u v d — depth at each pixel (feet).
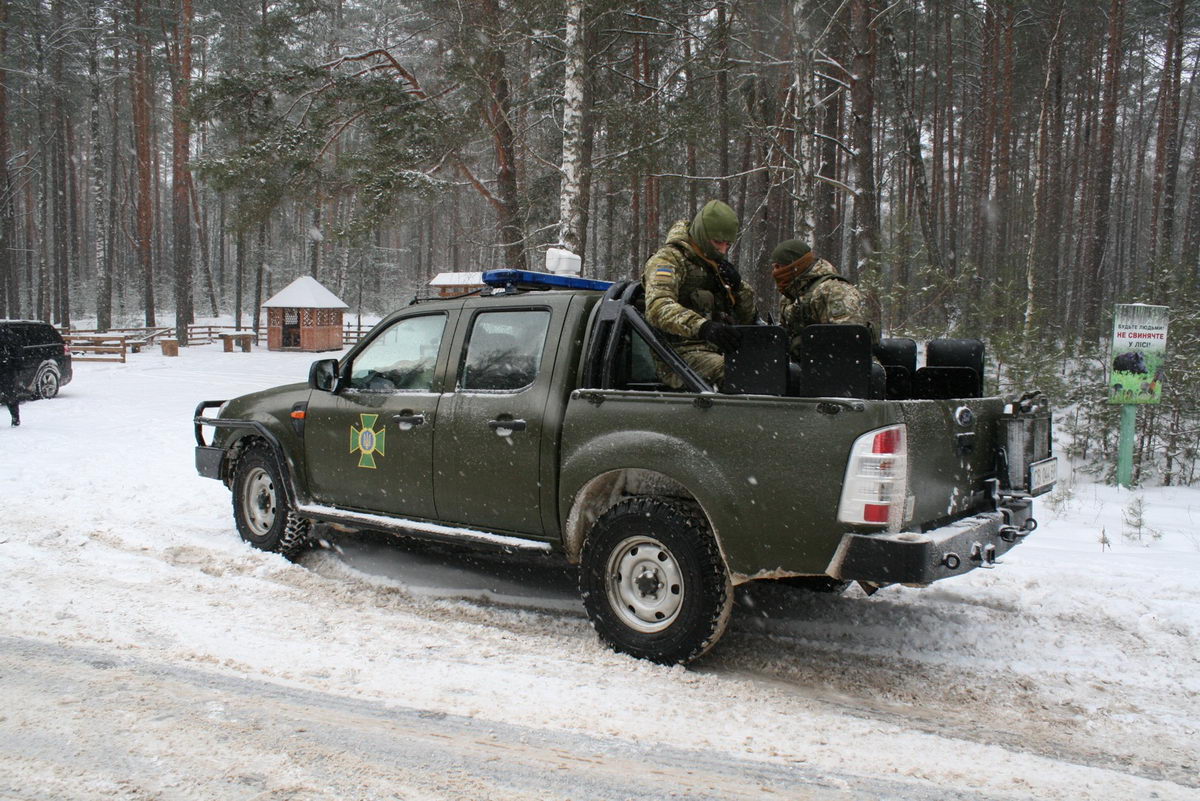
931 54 106.73
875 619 15.74
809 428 11.78
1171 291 34.40
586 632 15.02
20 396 49.14
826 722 11.39
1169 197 70.79
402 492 16.72
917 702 12.33
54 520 22.24
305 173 49.85
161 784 9.11
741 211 86.48
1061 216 101.76
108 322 117.19
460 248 184.55
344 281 177.27
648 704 11.74
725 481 12.42
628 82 57.00
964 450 13.19
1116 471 31.48
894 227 40.42
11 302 137.80
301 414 18.74
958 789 9.63
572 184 44.47
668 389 15.38
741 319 16.40
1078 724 11.66
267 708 11.22
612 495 14.60
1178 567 18.53
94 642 13.48
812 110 45.73
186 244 120.67
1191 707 12.26
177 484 27.68
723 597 12.81
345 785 9.23
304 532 19.30
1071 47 105.70
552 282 16.61
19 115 130.72
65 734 10.27
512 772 9.67
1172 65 71.92
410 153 48.21
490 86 47.44
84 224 210.59
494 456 15.21
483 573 18.58
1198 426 31.50
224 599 16.05
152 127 164.04
